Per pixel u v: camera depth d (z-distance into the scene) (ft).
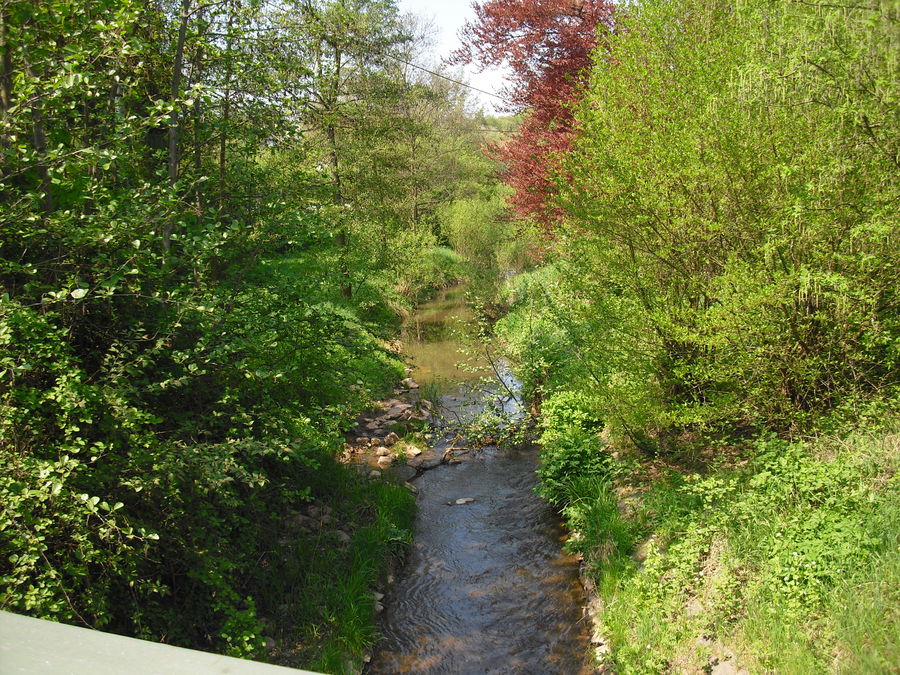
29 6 13.14
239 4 21.22
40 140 14.42
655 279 21.57
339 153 47.24
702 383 21.33
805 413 18.38
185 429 15.83
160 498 14.56
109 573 13.08
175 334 14.73
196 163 22.35
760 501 16.40
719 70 17.89
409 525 26.27
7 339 10.47
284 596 18.92
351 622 18.40
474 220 89.86
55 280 14.42
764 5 16.69
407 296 76.74
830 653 12.01
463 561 23.80
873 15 12.97
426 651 18.65
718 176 17.67
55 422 12.57
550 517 26.71
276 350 19.42
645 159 19.24
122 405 12.37
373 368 42.70
